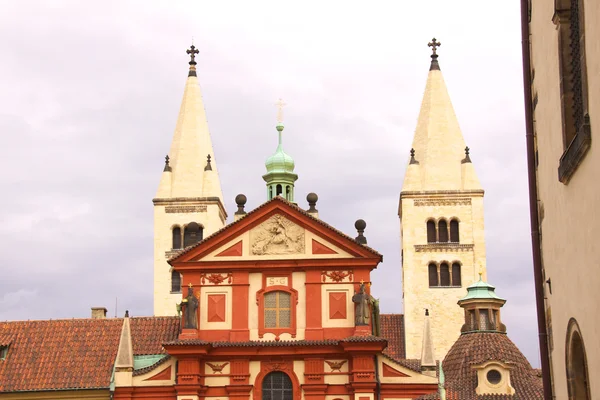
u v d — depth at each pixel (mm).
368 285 67875
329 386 66500
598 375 24328
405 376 66438
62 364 70375
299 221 69250
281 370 67125
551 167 29031
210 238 69188
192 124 115562
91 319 75062
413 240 108062
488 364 69500
